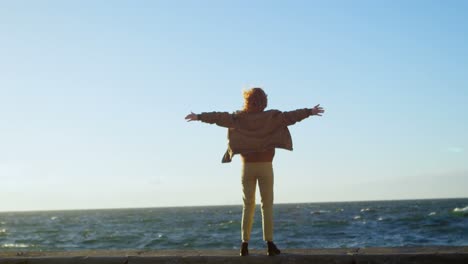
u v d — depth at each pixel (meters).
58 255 6.96
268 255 6.41
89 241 40.78
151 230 55.88
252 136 6.55
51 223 92.06
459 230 38.94
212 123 6.55
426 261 6.02
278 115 6.55
